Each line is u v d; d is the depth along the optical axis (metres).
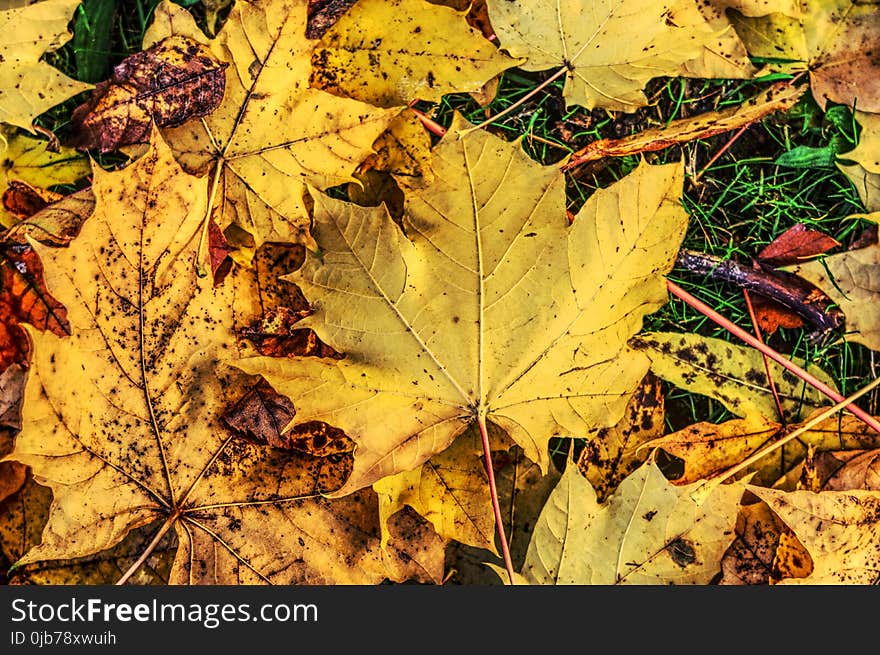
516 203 0.34
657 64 0.37
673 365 0.38
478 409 0.35
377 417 0.34
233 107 0.36
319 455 0.35
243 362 0.33
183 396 0.34
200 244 0.34
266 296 0.37
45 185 0.38
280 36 0.35
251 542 0.35
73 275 0.33
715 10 0.38
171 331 0.34
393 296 0.34
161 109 0.36
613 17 0.37
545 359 0.35
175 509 0.34
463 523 0.36
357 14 0.37
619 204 0.34
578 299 0.34
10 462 0.37
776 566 0.37
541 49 0.37
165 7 0.36
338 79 0.37
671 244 0.34
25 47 0.36
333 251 0.33
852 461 0.38
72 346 0.33
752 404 0.38
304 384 0.34
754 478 0.38
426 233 0.34
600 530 0.36
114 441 0.34
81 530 0.34
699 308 0.38
